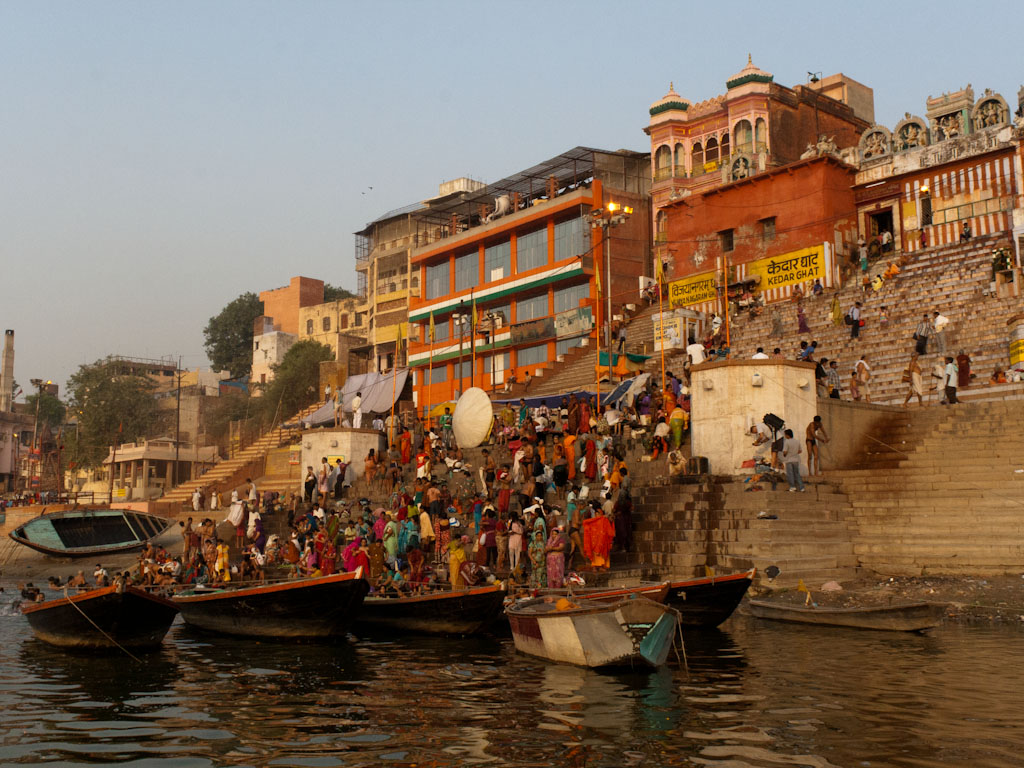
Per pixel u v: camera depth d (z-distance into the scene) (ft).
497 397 125.70
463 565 54.60
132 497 192.75
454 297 160.45
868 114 159.33
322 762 25.63
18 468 246.88
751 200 126.00
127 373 237.86
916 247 116.16
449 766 24.93
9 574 113.50
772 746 25.57
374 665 41.19
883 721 27.66
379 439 109.60
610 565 60.95
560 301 143.13
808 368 70.23
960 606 48.08
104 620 45.01
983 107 112.98
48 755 26.84
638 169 150.92
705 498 63.62
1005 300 88.22
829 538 60.59
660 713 29.71
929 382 82.38
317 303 263.90
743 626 47.29
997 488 58.85
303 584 47.06
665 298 134.41
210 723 30.53
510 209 159.02
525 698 32.81
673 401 76.28
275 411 211.20
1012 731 26.27
